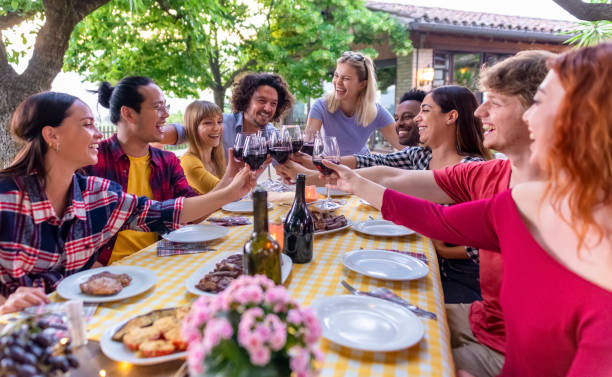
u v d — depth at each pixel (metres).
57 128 1.28
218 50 7.69
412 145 3.25
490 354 1.28
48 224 1.32
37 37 4.29
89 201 1.45
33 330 0.62
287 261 1.34
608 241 0.74
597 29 4.67
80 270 1.44
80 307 0.82
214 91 8.52
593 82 0.67
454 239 1.22
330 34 7.99
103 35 6.51
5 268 1.26
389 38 9.27
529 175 1.31
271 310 0.53
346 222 1.86
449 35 9.50
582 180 0.70
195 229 1.77
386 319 0.99
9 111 4.27
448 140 2.06
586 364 0.74
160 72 7.26
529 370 0.92
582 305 0.77
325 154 1.57
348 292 1.17
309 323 0.52
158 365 0.80
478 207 1.15
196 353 0.49
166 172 2.18
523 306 0.90
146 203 1.58
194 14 5.84
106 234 1.51
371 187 1.44
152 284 1.17
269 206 2.20
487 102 1.35
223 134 3.34
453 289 1.92
